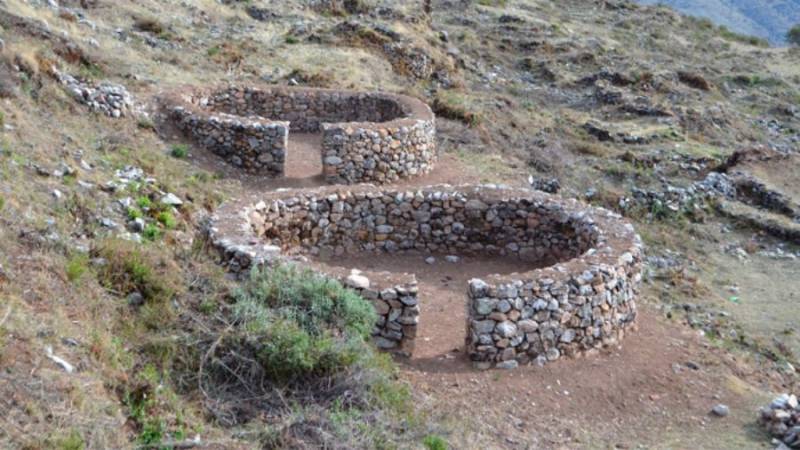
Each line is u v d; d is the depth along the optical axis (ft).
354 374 23.93
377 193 39.99
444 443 22.31
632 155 72.69
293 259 29.94
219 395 22.57
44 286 23.58
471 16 133.80
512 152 67.15
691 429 26.81
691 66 125.08
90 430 18.30
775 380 33.45
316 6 101.71
